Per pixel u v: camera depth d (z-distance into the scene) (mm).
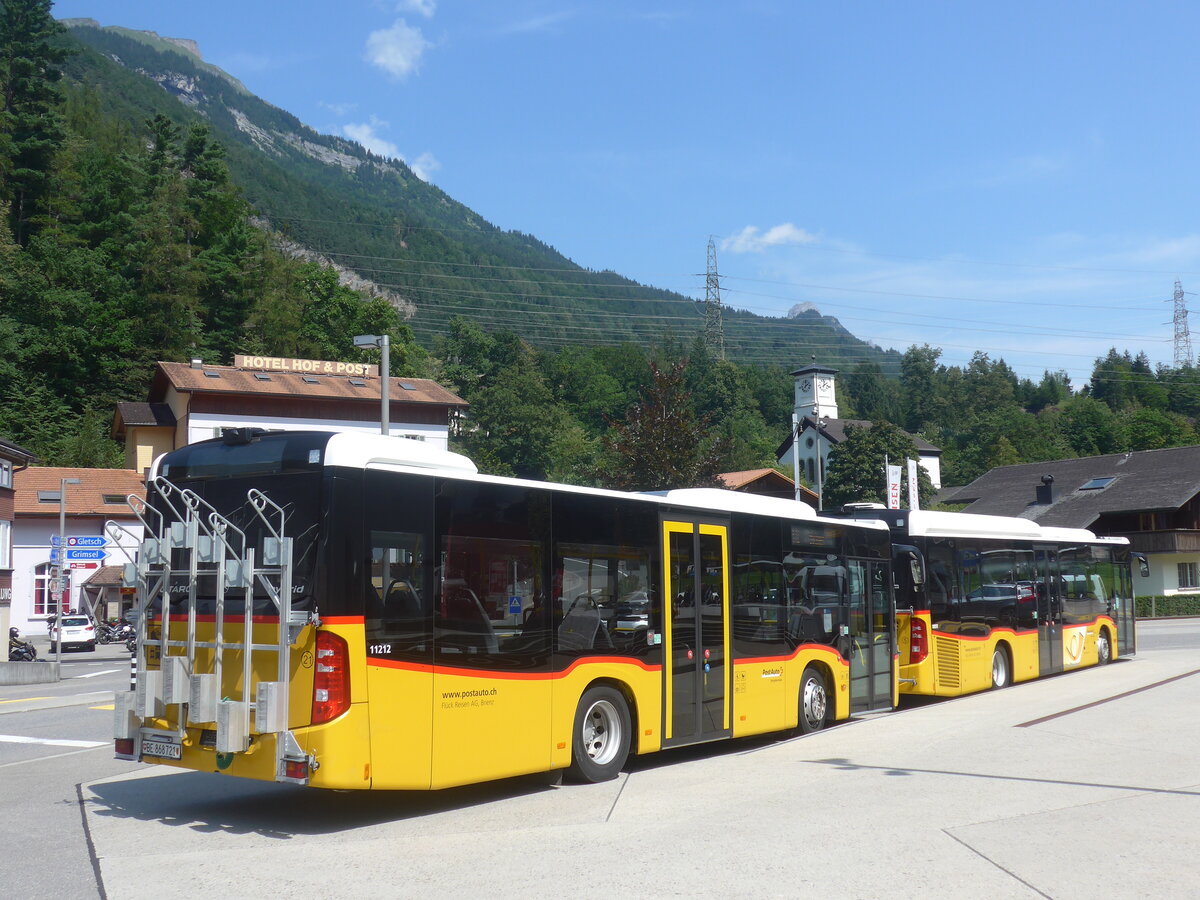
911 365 181125
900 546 17531
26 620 51500
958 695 18406
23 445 67250
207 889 6668
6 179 82375
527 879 6785
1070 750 11688
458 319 132500
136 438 61938
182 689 8570
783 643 13492
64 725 17266
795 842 7625
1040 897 6230
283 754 7887
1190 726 13430
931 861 7051
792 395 165125
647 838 7879
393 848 7770
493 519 9516
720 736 12125
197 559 8672
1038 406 188625
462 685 8969
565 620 10203
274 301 89625
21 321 73750
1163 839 7586
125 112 196500
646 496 11492
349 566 8195
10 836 8359
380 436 8766
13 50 84938
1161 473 65250
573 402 136375
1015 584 20547
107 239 85000
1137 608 55156
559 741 9992
